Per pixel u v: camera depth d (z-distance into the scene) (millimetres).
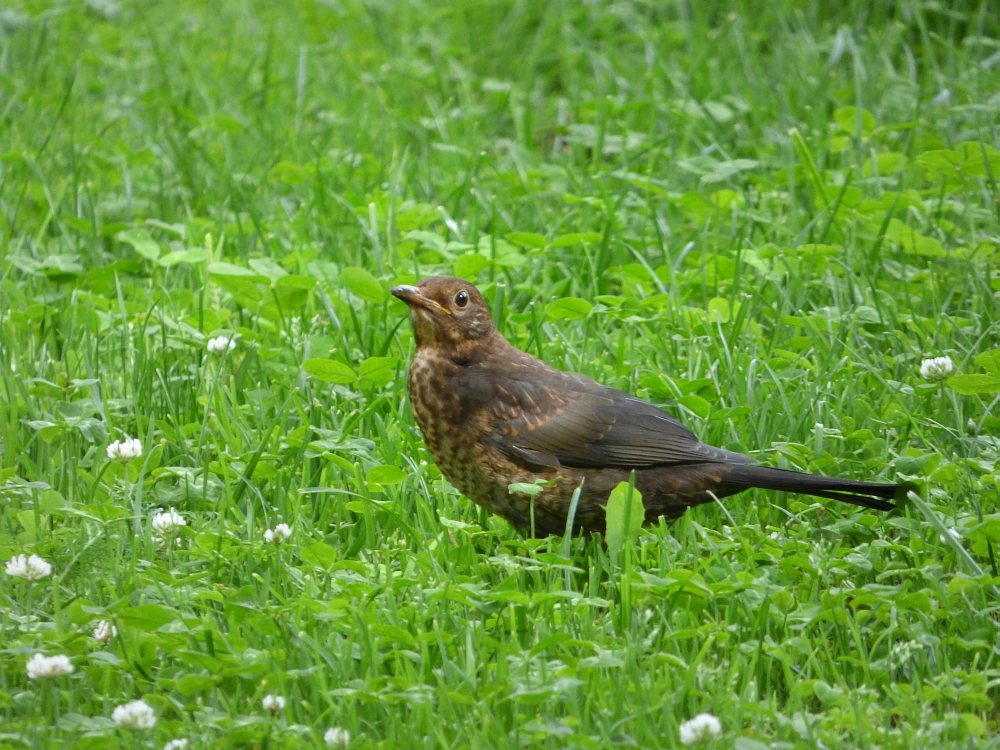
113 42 18094
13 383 9562
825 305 11297
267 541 7742
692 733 5910
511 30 18219
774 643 6957
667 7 18234
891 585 7801
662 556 7551
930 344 10273
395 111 15641
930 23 17172
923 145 13891
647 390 9797
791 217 12555
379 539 8250
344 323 10672
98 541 7656
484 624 7031
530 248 12164
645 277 11430
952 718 6168
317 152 14297
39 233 12703
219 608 7336
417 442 9227
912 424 9094
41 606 7375
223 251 12656
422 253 12719
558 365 10297
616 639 6871
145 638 6734
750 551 7578
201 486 8508
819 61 16438
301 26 18375
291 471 8703
